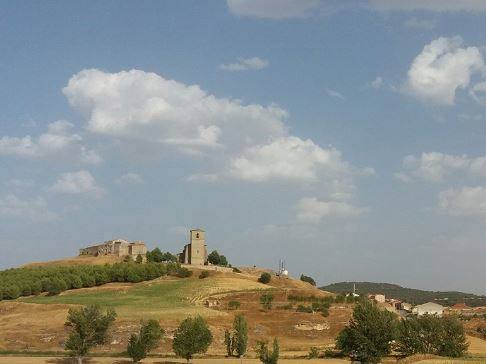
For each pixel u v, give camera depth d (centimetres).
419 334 12912
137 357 11762
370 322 12281
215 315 16688
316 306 19488
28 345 13800
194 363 11769
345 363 11862
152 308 17888
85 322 11669
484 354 13225
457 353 12681
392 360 12400
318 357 12838
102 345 13150
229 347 13350
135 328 14525
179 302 19400
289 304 19700
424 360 11250
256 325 16800
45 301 19638
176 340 11731
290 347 14738
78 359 11644
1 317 17075
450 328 12912
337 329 17050
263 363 11062
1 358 12238
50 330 14688
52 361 11844
